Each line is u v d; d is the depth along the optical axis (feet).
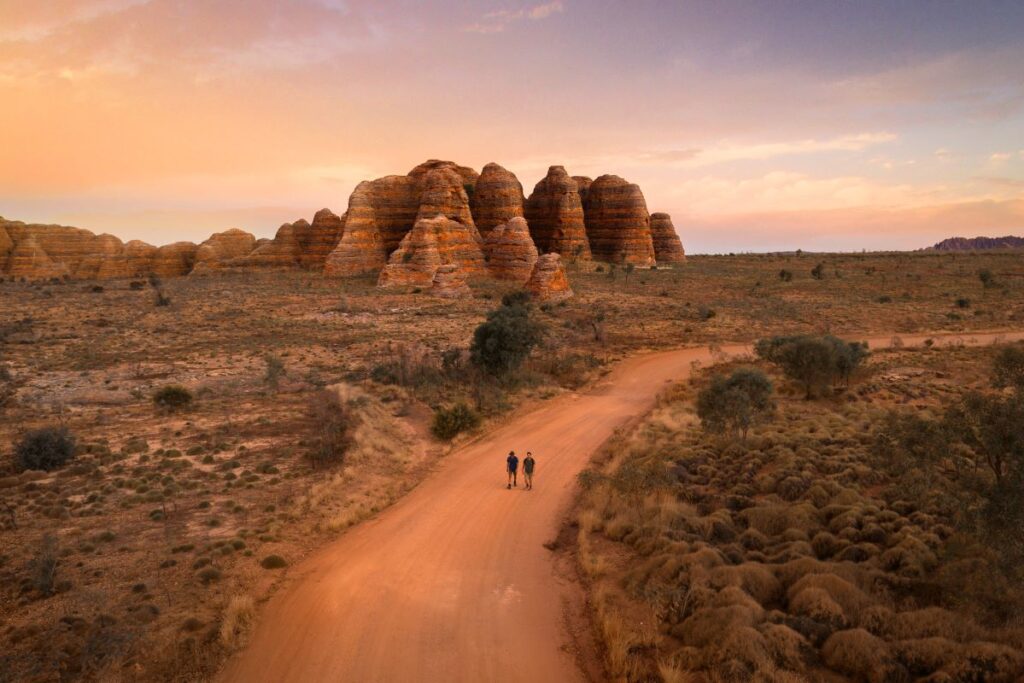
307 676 41.78
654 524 61.67
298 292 291.79
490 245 335.88
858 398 128.98
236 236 510.17
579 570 58.03
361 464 86.48
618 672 40.42
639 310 258.37
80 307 247.70
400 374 144.46
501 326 148.15
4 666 39.68
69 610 47.06
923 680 33.17
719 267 427.74
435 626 48.26
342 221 428.15
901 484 54.80
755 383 103.19
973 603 39.88
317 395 124.88
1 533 61.46
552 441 105.81
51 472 80.18
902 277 353.72
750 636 37.86
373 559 60.23
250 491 74.90
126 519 65.26
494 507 75.15
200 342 189.88
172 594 50.42
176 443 94.17
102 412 114.21
